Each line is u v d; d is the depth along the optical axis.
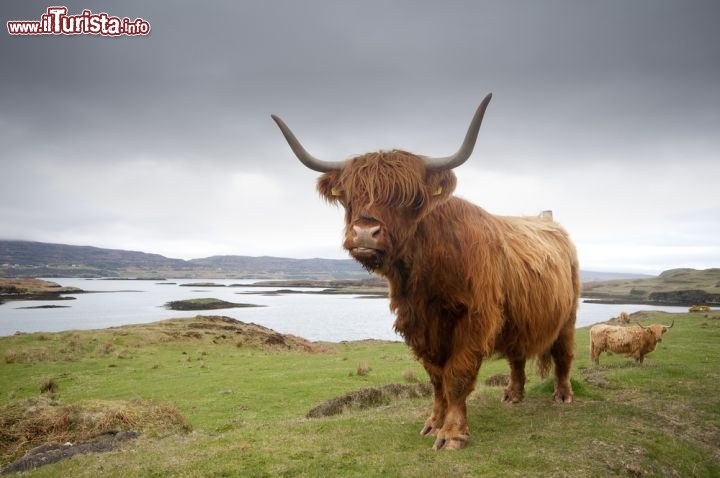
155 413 10.04
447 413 5.16
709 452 5.68
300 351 32.31
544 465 4.50
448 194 4.66
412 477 4.22
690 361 13.96
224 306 95.69
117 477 4.66
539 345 6.16
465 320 5.05
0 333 50.56
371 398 11.29
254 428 6.58
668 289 130.75
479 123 4.38
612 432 5.55
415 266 4.93
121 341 30.53
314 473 4.38
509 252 5.58
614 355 17.38
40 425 9.15
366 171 4.62
